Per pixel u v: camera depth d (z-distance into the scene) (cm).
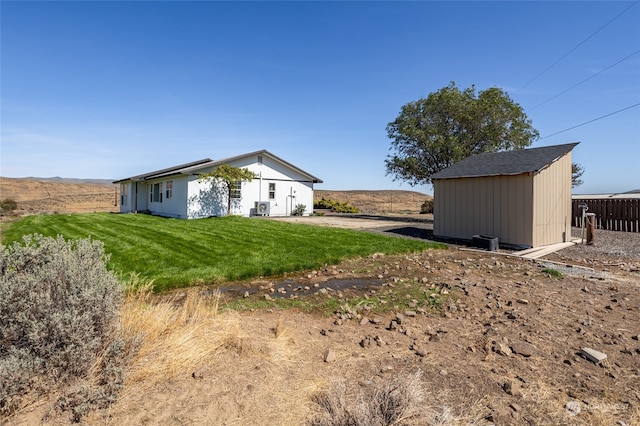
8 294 221
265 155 2047
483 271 646
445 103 2056
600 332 357
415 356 301
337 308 431
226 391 234
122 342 242
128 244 906
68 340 226
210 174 1748
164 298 474
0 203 2650
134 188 2380
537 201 925
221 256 744
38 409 205
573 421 215
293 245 886
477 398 237
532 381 261
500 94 2058
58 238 286
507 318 399
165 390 231
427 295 484
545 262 734
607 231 1300
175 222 1501
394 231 1313
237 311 408
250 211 1998
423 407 219
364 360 291
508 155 1144
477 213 1044
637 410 227
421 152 2186
